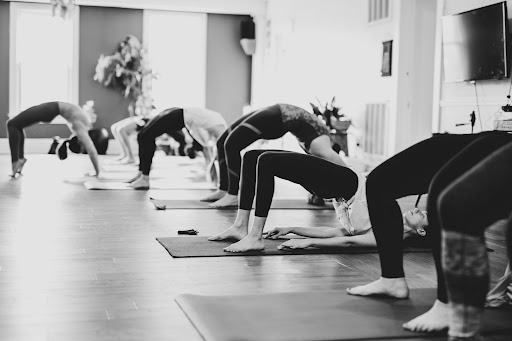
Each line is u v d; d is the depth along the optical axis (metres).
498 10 6.21
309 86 11.36
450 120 7.27
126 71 13.25
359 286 3.07
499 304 2.85
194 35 13.84
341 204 4.14
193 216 5.50
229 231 4.35
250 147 13.10
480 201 2.04
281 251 4.05
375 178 2.90
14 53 12.96
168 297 3.00
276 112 5.22
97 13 13.33
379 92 8.89
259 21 13.60
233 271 3.54
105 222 5.08
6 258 3.73
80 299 2.93
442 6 7.35
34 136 13.29
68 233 4.57
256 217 4.05
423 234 4.25
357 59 9.57
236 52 14.02
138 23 13.52
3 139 13.00
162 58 13.77
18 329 2.49
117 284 3.21
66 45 13.27
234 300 2.92
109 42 13.41
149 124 7.35
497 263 3.91
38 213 5.42
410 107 8.41
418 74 8.40
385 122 8.68
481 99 6.69
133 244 4.23
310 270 3.61
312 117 5.18
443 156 2.79
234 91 14.09
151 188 7.52
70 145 9.47
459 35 6.83
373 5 9.05
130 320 2.63
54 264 3.61
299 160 3.87
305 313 2.73
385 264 2.98
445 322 2.47
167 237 4.47
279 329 2.51
